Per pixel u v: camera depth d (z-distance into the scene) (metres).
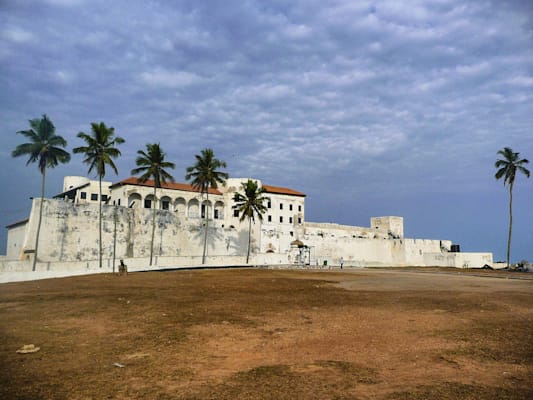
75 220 52.81
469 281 37.09
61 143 46.84
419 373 8.25
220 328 12.75
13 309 16.39
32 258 48.03
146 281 31.92
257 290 25.69
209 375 7.99
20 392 6.92
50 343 10.53
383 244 96.88
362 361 9.11
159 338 11.23
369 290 26.52
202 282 31.55
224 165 65.12
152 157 57.16
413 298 21.73
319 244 85.94
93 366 8.52
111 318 14.38
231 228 74.31
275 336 11.67
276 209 94.38
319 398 6.77
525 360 9.28
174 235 64.75
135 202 74.56
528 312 16.77
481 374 8.23
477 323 13.98
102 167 49.22
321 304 18.97
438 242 110.69
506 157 70.62
